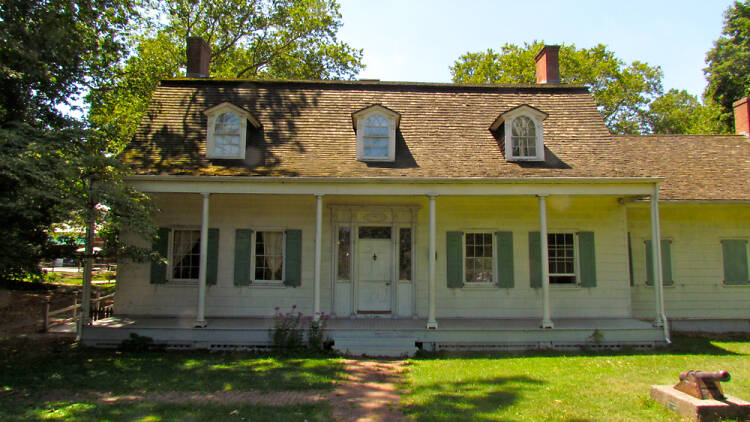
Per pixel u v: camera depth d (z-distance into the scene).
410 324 11.17
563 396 6.99
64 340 11.07
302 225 12.40
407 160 11.84
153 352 10.19
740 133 16.52
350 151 12.20
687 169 13.92
